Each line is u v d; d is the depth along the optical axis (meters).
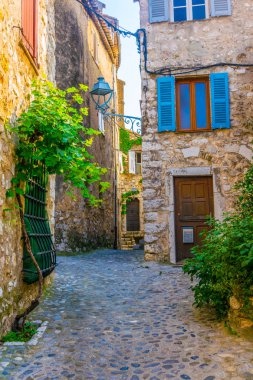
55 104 4.49
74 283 6.76
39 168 4.49
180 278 6.91
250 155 8.75
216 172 8.81
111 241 16.86
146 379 3.09
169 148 9.04
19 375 3.17
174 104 9.05
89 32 14.40
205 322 4.37
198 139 8.96
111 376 3.16
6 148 4.07
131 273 7.75
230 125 8.86
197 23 9.21
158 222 8.92
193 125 9.12
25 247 4.71
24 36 4.81
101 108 9.59
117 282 6.86
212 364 3.26
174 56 9.20
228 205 8.67
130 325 4.41
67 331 4.22
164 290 6.08
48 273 5.58
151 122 9.16
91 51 14.70
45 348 3.74
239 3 9.14
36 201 5.43
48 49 6.89
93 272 7.92
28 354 3.59
